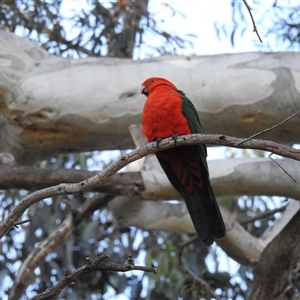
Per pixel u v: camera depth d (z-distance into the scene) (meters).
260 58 11.08
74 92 11.10
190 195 8.91
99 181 7.35
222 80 10.95
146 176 10.96
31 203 7.35
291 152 6.97
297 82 10.84
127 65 11.29
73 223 13.20
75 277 6.96
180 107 8.96
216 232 8.68
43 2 15.59
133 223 12.84
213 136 7.27
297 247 12.17
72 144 11.73
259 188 11.41
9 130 11.91
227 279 15.62
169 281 15.27
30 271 13.06
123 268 6.90
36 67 11.35
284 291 12.56
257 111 10.94
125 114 11.10
